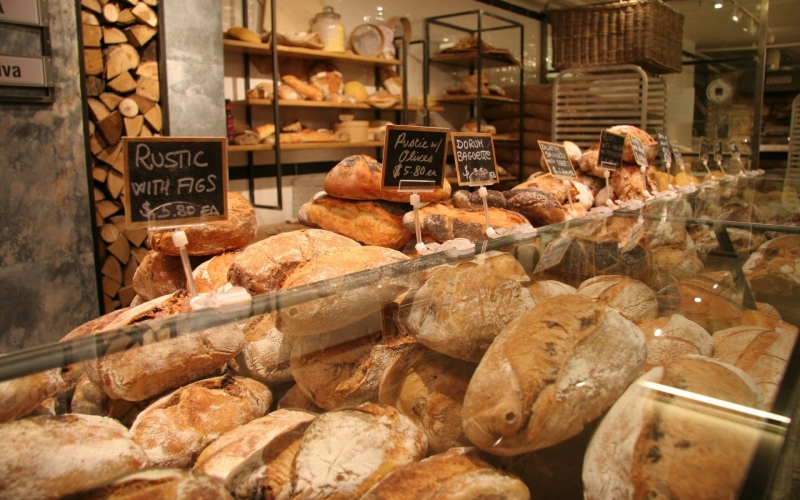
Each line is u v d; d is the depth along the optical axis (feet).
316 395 2.51
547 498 2.04
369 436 2.11
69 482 1.65
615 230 4.08
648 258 3.73
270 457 2.04
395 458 2.08
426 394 2.37
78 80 7.88
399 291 2.60
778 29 13.38
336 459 2.00
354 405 2.42
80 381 2.02
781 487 1.87
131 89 8.93
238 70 11.49
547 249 3.35
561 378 2.01
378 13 13.94
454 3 16.05
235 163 11.71
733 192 7.30
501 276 2.71
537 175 6.48
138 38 8.86
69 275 8.07
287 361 2.58
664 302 3.30
